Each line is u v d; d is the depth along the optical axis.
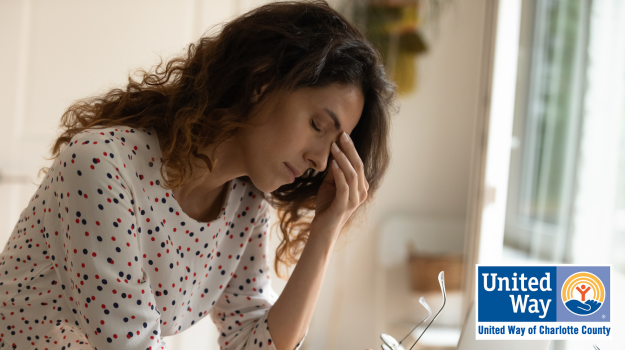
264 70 0.76
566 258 1.41
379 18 2.42
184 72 0.81
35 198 0.79
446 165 2.53
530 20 1.58
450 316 2.32
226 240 0.97
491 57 1.58
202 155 0.78
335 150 0.86
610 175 1.27
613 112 1.27
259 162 0.80
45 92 2.08
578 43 1.42
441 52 2.49
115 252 0.70
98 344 0.71
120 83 2.14
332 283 2.48
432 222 2.49
